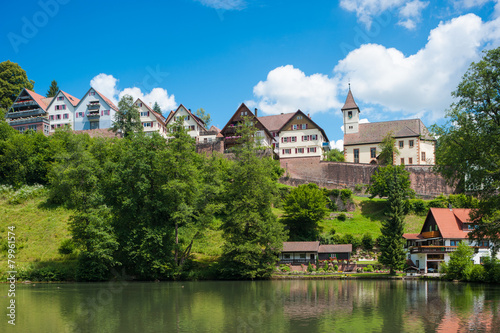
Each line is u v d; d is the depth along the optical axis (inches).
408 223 2972.4
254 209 2181.3
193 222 2144.4
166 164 2086.6
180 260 2144.4
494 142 1514.5
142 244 1946.4
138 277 2062.0
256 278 2174.0
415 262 2544.3
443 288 1685.5
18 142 3041.3
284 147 3919.8
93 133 3882.9
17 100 4279.0
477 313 1082.7
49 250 2245.3
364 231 2886.3
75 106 4165.8
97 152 2642.7
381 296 1428.4
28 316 1051.9
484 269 1913.1
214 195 2180.1
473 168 1562.5
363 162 3880.4
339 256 2468.0
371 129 3986.2
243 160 2265.0
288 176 3479.3
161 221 2100.1
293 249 2486.5
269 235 2071.9
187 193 2134.6
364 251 2691.9
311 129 3873.0
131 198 2009.1
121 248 2021.4
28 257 2161.7
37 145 3142.2
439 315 1057.5
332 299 1358.3
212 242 2544.3
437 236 2468.0
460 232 2400.3
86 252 1915.6
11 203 2736.2
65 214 2620.6
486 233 1622.8
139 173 2033.7
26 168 2992.1
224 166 3083.2
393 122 3939.5
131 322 977.5
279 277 2191.2
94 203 1958.7
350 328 910.4
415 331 880.3
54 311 1128.2
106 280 1996.8
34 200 2787.9
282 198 3169.3
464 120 1574.8
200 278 2096.5
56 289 1646.2
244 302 1293.1
